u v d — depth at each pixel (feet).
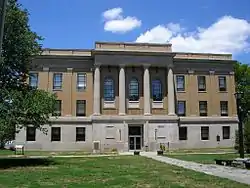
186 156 128.06
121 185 50.42
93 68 192.34
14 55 91.66
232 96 206.28
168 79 193.47
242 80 247.50
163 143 187.62
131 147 187.32
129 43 192.34
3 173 68.74
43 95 97.91
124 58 190.39
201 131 199.52
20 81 97.30
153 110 193.16
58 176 62.85
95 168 79.61
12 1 90.74
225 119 202.80
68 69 191.93
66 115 188.44
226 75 207.31
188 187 47.78
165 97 195.31
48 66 190.39
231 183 51.34
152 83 195.31
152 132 187.73
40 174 66.54
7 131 86.99
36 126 97.91
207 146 198.39
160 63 192.95
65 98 189.88
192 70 203.21
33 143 182.91
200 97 202.69
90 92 192.03
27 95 94.07
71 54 193.16
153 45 194.59
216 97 204.44
